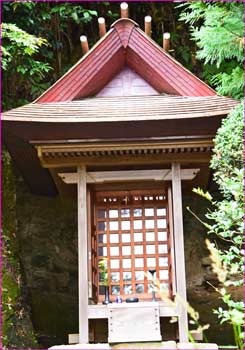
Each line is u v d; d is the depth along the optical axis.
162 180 5.53
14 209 7.69
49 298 7.48
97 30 8.77
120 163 5.42
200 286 7.58
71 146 5.20
